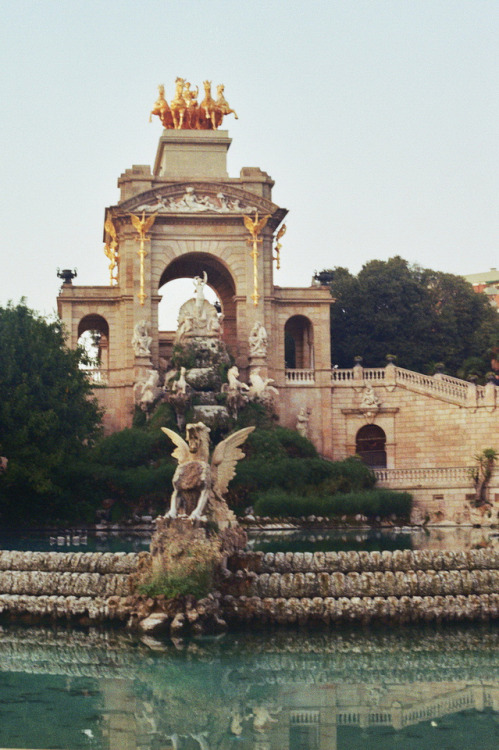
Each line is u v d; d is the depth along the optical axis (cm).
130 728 2500
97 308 8462
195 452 3544
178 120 9131
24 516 6500
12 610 3556
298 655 3111
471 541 5281
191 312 8219
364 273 10531
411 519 7031
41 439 6397
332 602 3428
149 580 3397
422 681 2866
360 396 8419
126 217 8412
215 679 2888
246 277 8538
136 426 7894
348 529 6550
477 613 3450
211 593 3369
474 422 7881
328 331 8638
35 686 2828
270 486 7019
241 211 8525
